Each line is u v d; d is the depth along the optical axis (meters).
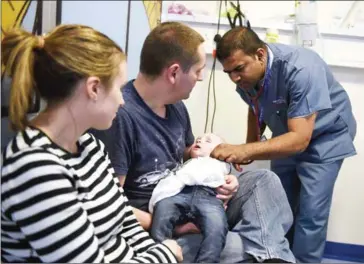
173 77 1.12
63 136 0.83
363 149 1.30
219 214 1.14
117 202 0.92
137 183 1.19
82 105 0.81
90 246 0.76
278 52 1.40
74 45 0.79
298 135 1.29
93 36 0.81
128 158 1.13
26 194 0.72
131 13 2.11
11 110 0.78
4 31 0.88
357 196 1.24
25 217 0.72
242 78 1.41
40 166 0.73
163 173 1.20
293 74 1.35
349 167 1.29
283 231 1.16
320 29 1.48
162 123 1.19
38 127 0.80
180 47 1.10
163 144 1.18
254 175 1.27
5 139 0.81
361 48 1.37
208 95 1.54
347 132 1.33
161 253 0.92
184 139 1.30
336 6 2.46
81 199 0.82
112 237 0.92
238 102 1.54
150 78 1.13
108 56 0.81
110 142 1.08
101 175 0.89
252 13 2.56
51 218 0.72
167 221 1.13
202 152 1.28
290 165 1.37
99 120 0.85
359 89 1.34
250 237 1.14
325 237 1.22
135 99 1.15
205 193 1.19
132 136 1.12
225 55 1.39
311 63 1.36
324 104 1.31
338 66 1.37
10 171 0.73
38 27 2.01
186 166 1.22
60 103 0.80
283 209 1.20
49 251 0.74
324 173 1.29
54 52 0.78
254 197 1.21
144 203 1.21
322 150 1.31
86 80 0.79
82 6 2.19
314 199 1.26
